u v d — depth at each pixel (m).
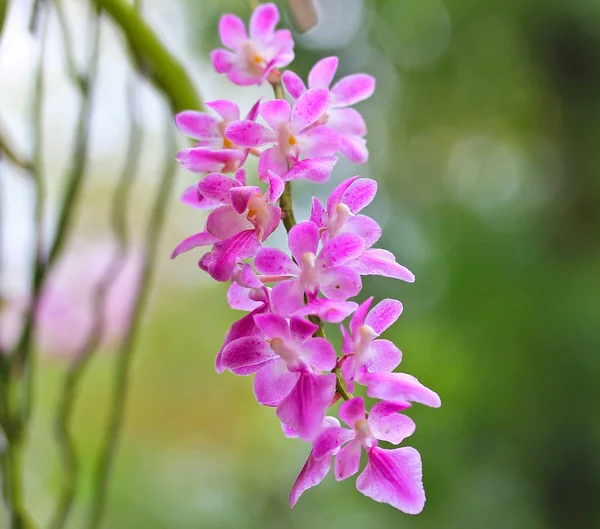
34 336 0.54
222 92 1.29
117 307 1.09
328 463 0.47
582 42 1.54
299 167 0.48
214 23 1.37
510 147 1.67
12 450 0.54
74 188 0.54
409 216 1.52
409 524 1.29
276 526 1.38
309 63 1.41
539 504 1.34
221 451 1.52
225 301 1.53
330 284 0.47
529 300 1.40
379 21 1.50
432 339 1.34
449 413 1.31
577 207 1.55
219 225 0.47
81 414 1.34
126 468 1.36
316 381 0.46
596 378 1.35
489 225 1.49
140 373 1.49
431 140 1.61
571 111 1.58
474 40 1.58
